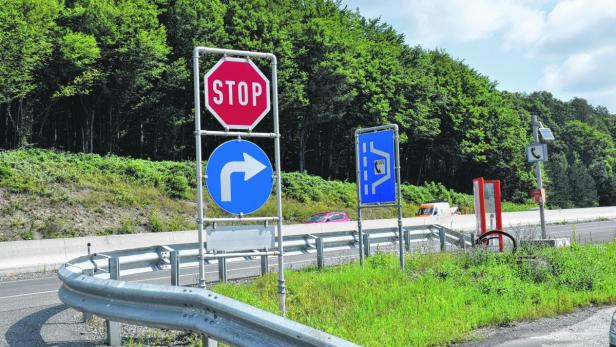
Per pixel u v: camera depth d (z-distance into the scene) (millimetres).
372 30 82188
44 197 31266
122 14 48094
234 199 7516
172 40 54406
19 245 19812
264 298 9883
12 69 40094
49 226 28219
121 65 48438
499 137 83000
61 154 39062
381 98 65000
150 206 35250
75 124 56250
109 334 7098
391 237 18875
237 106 7617
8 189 30641
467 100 78500
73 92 45125
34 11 40375
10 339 7680
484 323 8328
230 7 58219
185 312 5500
